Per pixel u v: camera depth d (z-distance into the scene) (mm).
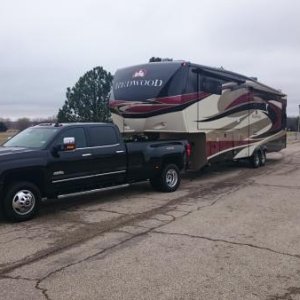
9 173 8227
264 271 5617
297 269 5688
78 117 39062
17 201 8305
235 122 15812
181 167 12219
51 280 5359
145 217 8672
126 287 5121
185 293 4938
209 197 10930
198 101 13422
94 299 4801
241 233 7434
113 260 6066
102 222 8289
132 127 13484
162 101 12930
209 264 5883
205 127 13820
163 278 5391
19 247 6734
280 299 4770
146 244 6812
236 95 15820
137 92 13312
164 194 11406
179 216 8734
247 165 18688
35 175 8781
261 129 18172
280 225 7992
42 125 9938
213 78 14234
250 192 11688
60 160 9039
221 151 14859
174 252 6406
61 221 8422
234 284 5188
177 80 12852
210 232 7496
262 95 18219
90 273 5578
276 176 15141
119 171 10359
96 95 39156
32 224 8203
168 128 13023
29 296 4895
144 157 10984
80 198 10875
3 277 5484
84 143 9641
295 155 24547
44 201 10508
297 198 10750
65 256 6270
